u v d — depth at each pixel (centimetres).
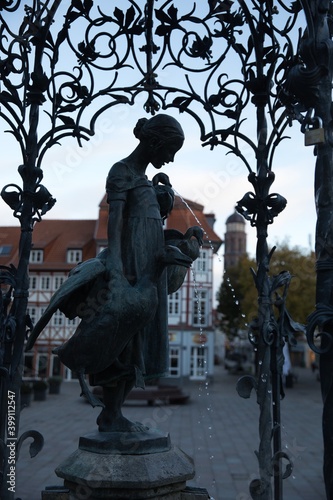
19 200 293
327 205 262
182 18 318
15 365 277
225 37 319
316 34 272
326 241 259
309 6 275
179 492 285
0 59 299
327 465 249
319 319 250
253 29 310
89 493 271
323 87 270
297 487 694
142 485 264
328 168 264
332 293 253
